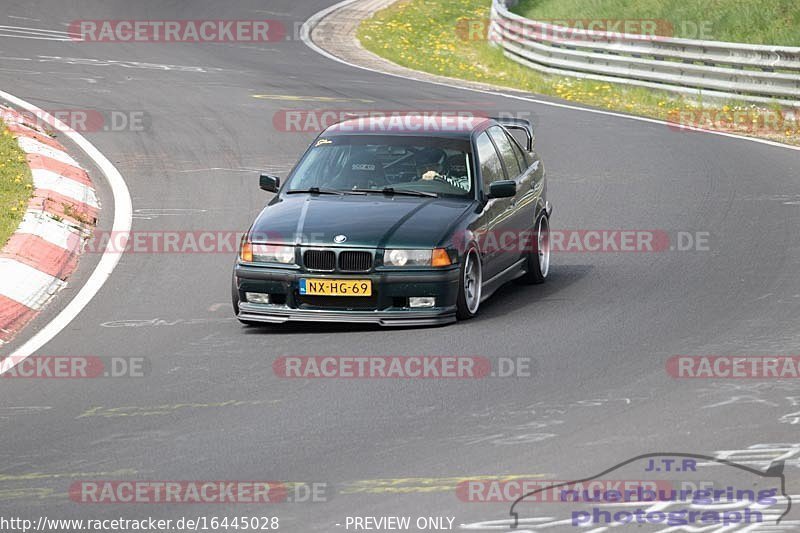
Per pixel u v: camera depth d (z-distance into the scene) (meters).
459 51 102.69
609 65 81.44
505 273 33.81
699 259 37.47
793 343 27.88
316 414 23.53
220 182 49.94
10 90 68.25
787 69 68.88
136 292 34.34
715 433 21.92
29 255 36.16
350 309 29.95
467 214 31.48
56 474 20.56
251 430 22.66
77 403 24.64
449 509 18.64
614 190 49.03
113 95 69.12
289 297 30.06
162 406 24.30
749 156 56.59
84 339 29.70
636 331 29.38
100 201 46.16
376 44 102.12
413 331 29.89
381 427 22.66
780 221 42.44
